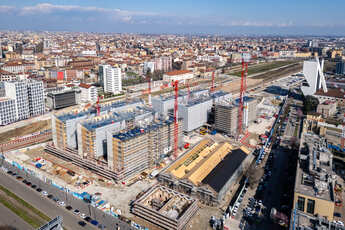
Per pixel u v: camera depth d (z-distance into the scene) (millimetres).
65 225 191375
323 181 194125
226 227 194625
